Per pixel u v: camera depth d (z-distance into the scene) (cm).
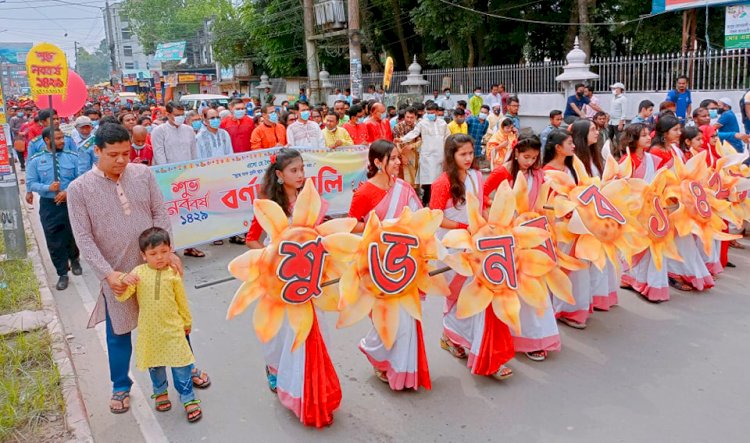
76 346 512
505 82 1822
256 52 3281
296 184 373
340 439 358
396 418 378
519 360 453
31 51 656
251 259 353
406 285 383
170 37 5641
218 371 451
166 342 373
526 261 419
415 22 2103
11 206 714
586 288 498
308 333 358
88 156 675
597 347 471
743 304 550
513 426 365
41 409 375
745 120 863
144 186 389
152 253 367
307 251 355
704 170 575
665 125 584
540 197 461
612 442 345
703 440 344
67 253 672
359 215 405
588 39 1781
